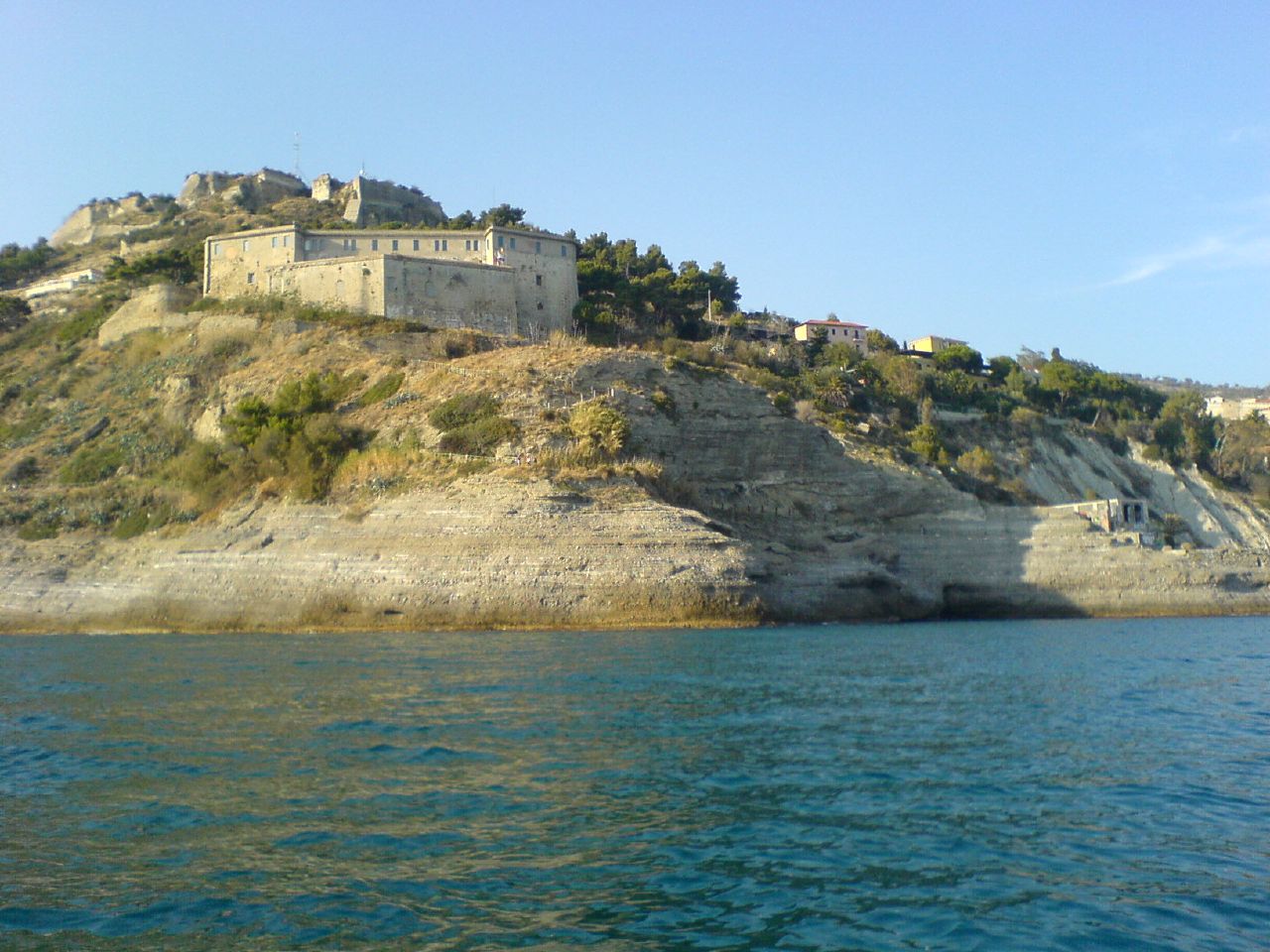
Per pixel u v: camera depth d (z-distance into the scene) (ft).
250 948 46.09
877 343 448.65
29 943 46.57
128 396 290.76
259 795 68.28
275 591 210.18
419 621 197.26
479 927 48.08
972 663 138.51
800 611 218.18
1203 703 105.70
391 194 519.19
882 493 247.91
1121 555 248.73
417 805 65.87
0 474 265.54
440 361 261.65
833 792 69.36
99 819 63.62
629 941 46.75
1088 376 415.85
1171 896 51.85
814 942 46.68
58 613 222.28
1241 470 386.52
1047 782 72.23
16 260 490.90
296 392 250.98
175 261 363.35
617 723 91.50
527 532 197.88
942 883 53.57
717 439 245.45
